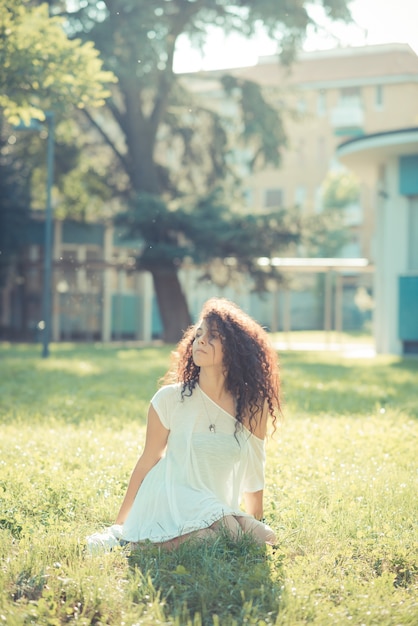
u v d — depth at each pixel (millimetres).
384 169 27625
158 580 4141
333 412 11453
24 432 9086
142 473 4973
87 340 35812
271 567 4410
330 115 64750
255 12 24891
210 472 4871
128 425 9891
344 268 32250
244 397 4914
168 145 32344
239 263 29375
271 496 6180
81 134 31891
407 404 12602
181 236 29875
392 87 63812
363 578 4469
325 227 29156
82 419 10406
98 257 36062
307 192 65875
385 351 27109
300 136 65688
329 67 65000
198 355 4824
